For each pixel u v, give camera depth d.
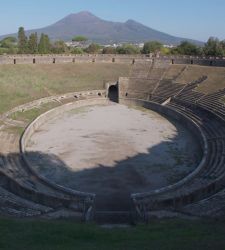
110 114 74.62
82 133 61.12
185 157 51.09
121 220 33.53
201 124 61.00
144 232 25.45
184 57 98.75
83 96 85.94
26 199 36.97
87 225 28.95
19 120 64.31
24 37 131.50
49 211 33.62
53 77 90.19
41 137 58.81
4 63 90.44
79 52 139.00
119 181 43.81
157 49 134.00
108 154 51.94
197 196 37.09
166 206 35.25
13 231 24.16
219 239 22.14
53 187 39.81
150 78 91.31
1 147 51.34
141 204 34.50
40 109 72.25
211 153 49.66
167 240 22.44
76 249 20.39
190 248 20.44
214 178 40.56
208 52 122.38
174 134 61.09
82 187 42.09
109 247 20.89
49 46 133.12
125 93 87.44
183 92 78.81
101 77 94.06
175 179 44.44
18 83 81.25
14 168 44.56
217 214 30.59
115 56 102.62
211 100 69.31
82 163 48.66
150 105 80.00
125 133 61.47
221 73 81.94
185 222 28.31
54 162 48.78
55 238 22.86
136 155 51.78
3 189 38.91
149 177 44.97
